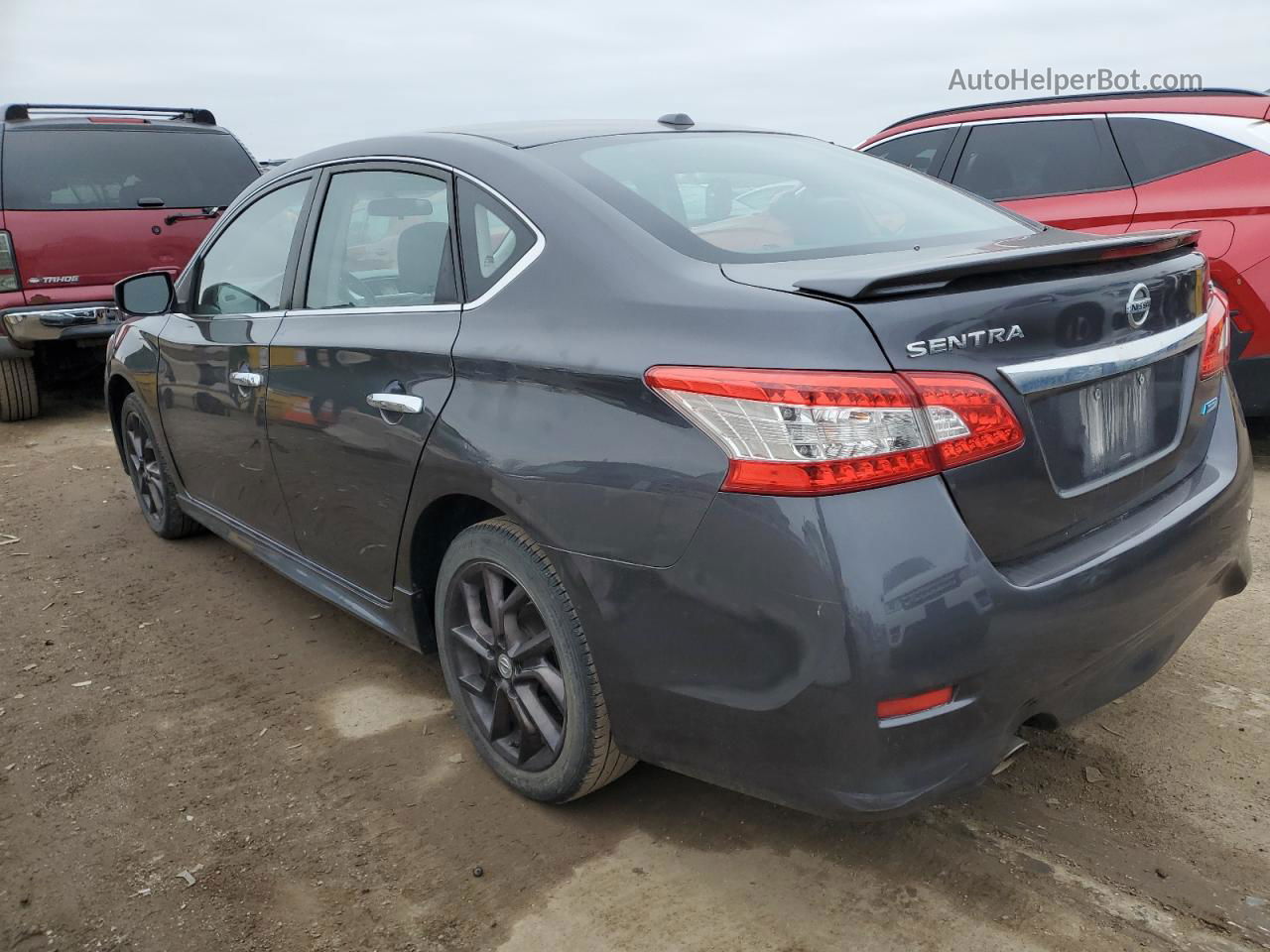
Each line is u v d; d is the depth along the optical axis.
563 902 2.26
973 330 1.90
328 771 2.83
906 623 1.80
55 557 4.64
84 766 2.90
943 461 1.86
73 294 6.98
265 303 3.45
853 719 1.83
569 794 2.48
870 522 1.81
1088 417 2.11
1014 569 1.96
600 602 2.16
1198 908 2.15
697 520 1.95
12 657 3.62
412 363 2.62
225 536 4.03
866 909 2.20
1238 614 3.49
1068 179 5.55
